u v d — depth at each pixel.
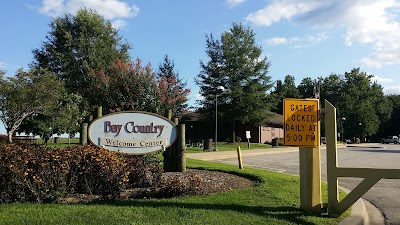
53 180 6.51
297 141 6.27
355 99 80.81
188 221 5.48
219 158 21.19
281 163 18.50
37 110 31.08
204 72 45.88
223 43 45.44
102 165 6.96
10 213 5.50
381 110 89.81
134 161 8.28
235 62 44.94
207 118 47.09
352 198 6.00
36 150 6.68
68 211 5.70
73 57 45.72
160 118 10.01
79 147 7.25
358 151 34.72
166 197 7.41
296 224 5.63
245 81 45.34
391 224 6.51
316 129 6.31
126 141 9.67
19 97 28.89
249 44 45.34
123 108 12.12
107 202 6.59
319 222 5.80
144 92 12.12
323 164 17.78
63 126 35.47
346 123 76.06
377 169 5.88
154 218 5.57
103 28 47.91
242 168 12.42
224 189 8.39
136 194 7.42
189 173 10.57
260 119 45.44
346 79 85.69
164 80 12.83
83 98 39.47
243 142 47.69
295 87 93.50
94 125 9.51
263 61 45.62
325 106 6.23
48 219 5.26
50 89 30.59
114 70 13.01
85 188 7.08
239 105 44.34
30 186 6.29
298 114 6.30
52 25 47.44
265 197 7.37
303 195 6.42
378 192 9.54
